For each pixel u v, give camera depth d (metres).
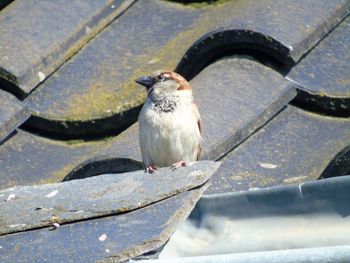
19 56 9.95
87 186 7.44
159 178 7.14
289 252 5.92
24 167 9.26
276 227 6.67
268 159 8.69
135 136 9.00
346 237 6.43
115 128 9.55
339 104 9.24
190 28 10.53
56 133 9.64
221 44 9.62
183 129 8.98
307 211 6.65
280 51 9.45
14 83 9.73
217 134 8.82
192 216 6.89
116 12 10.88
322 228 6.55
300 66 9.59
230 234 6.74
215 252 6.61
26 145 9.55
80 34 10.45
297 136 8.98
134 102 9.51
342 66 9.62
